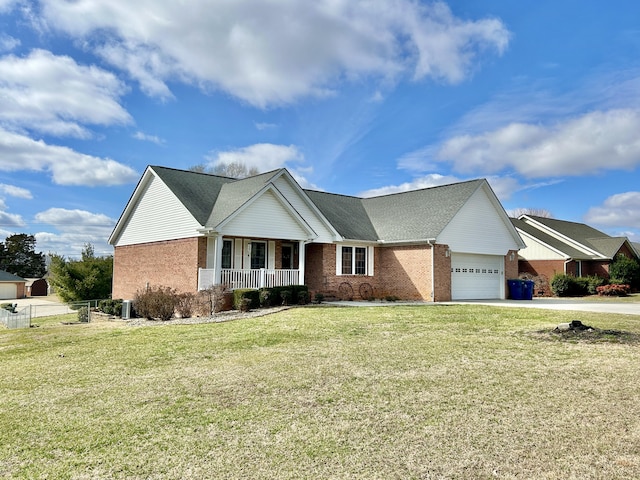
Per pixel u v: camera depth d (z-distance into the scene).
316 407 5.52
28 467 4.06
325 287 21.05
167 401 5.91
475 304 19.16
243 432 4.76
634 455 4.08
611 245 33.38
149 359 8.70
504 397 5.77
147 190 21.36
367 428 4.80
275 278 18.80
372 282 22.78
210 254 18.09
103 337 11.88
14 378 7.52
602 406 5.39
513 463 3.95
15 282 56.44
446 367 7.40
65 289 28.36
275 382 6.67
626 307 17.81
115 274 24.11
